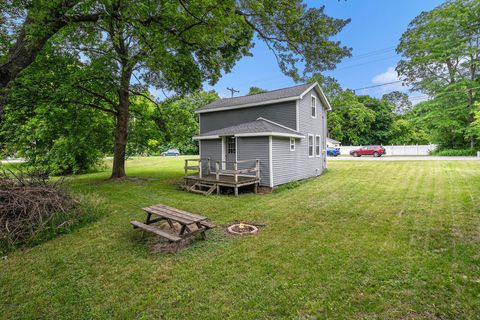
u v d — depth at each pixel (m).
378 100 37.75
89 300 2.77
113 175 12.34
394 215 5.57
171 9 6.03
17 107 9.20
